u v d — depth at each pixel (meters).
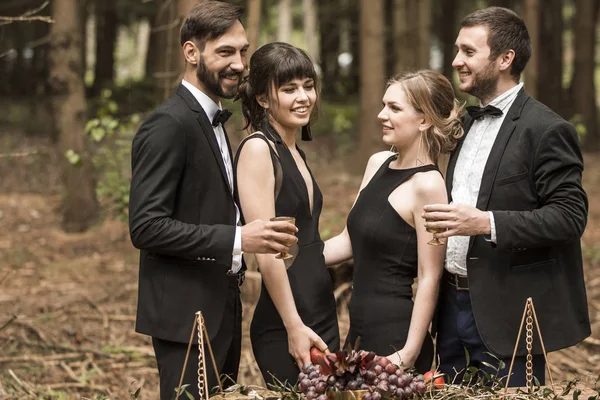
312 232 3.29
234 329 3.25
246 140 3.17
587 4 17.09
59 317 6.28
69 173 9.40
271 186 3.15
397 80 3.28
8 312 6.36
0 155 5.21
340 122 17.02
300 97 3.17
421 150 3.27
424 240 3.19
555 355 5.61
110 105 7.51
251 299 6.04
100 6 23.00
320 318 3.25
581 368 5.33
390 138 3.27
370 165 3.52
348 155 15.91
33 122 18.67
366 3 11.86
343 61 28.06
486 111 3.31
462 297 3.36
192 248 2.85
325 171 14.02
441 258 3.22
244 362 5.23
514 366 3.28
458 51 3.37
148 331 3.04
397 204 3.24
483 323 3.25
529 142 3.22
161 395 3.13
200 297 3.04
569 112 18.89
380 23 11.93
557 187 3.14
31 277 7.52
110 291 6.93
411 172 3.24
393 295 3.27
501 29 3.27
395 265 3.26
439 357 3.50
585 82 17.19
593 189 12.85
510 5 20.12
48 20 4.52
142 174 2.93
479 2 24.45
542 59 19.78
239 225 3.26
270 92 3.19
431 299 3.18
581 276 3.41
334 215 9.93
